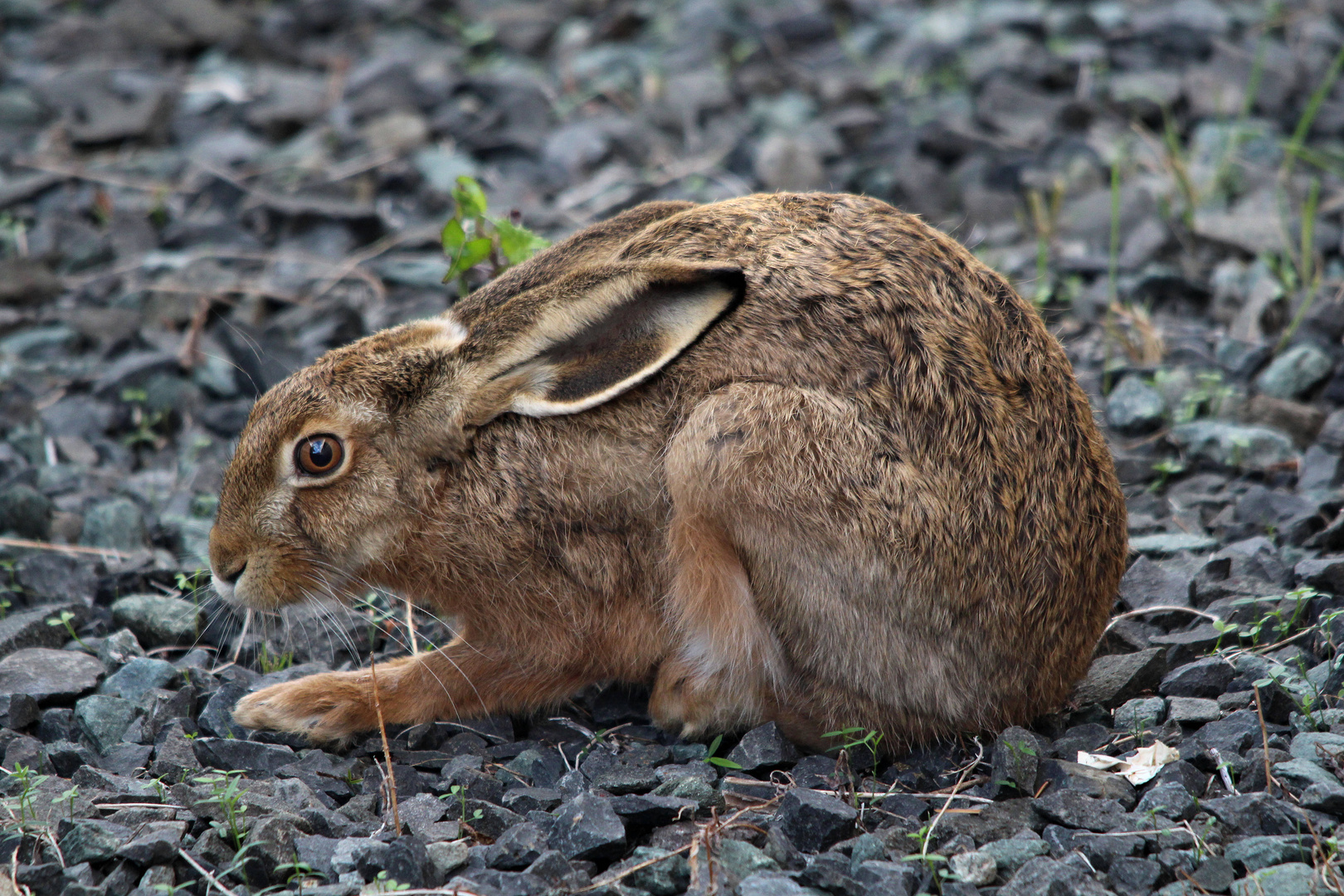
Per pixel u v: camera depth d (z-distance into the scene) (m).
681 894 7.29
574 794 8.32
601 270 8.38
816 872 7.11
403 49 22.28
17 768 8.27
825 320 8.52
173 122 20.00
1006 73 19.50
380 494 9.16
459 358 8.96
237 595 9.44
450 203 17.48
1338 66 17.08
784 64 20.95
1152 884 7.14
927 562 8.27
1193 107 18.50
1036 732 8.95
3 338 15.03
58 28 22.30
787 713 8.88
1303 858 7.20
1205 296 14.76
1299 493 11.43
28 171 18.61
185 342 14.75
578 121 19.38
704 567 8.61
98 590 10.91
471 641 9.63
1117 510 8.94
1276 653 9.24
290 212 16.95
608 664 9.38
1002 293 8.91
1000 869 7.36
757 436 8.27
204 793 8.07
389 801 8.20
